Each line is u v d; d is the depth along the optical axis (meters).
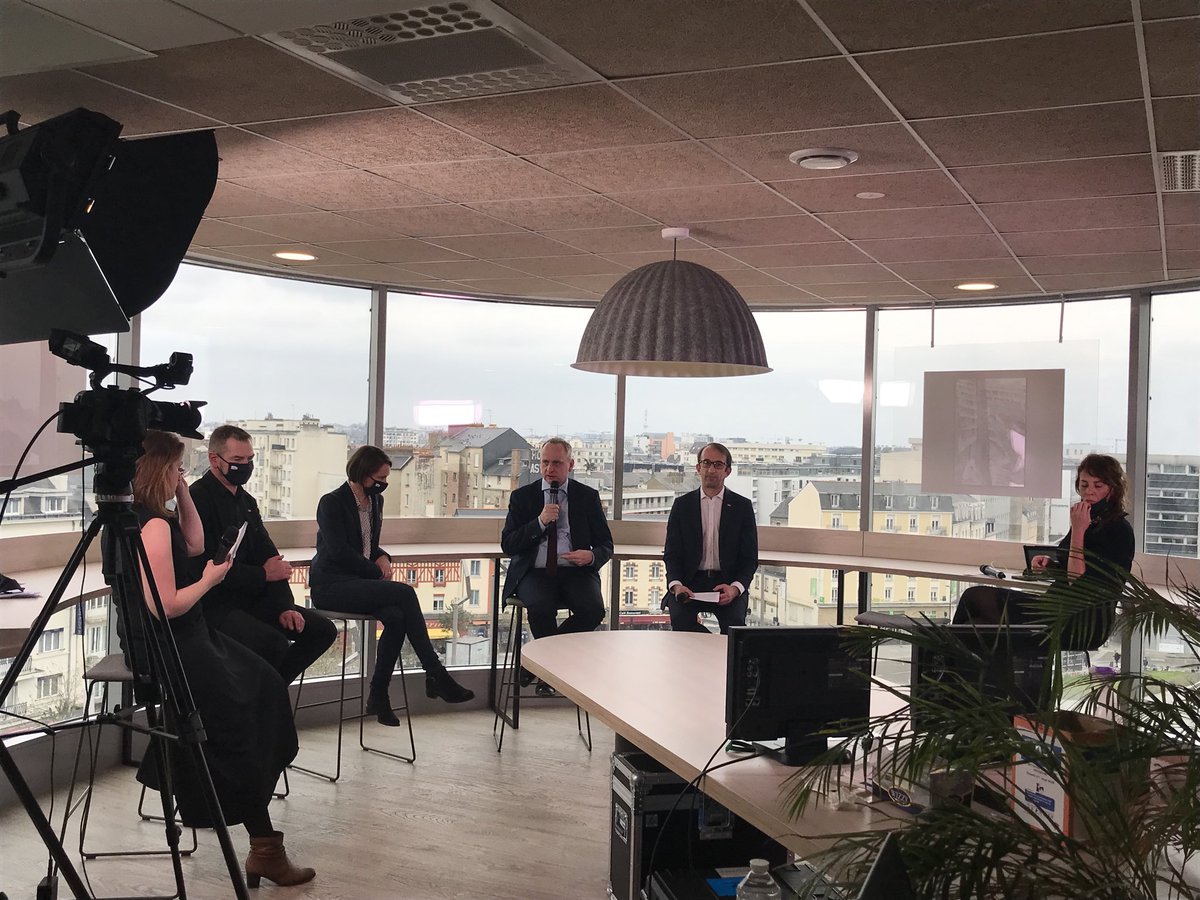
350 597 5.40
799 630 2.65
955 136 3.33
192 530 3.96
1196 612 1.96
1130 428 6.17
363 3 2.41
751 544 6.05
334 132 3.47
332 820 4.49
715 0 2.38
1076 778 1.64
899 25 2.49
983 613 4.13
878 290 6.36
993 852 1.55
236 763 3.69
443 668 5.48
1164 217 4.31
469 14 2.49
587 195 4.24
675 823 3.31
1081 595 1.93
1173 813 1.59
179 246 2.41
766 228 4.71
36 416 4.85
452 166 3.87
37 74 2.95
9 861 3.93
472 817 4.57
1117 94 2.90
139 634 2.48
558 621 6.85
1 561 4.70
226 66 2.87
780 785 2.36
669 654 3.95
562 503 6.14
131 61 2.84
